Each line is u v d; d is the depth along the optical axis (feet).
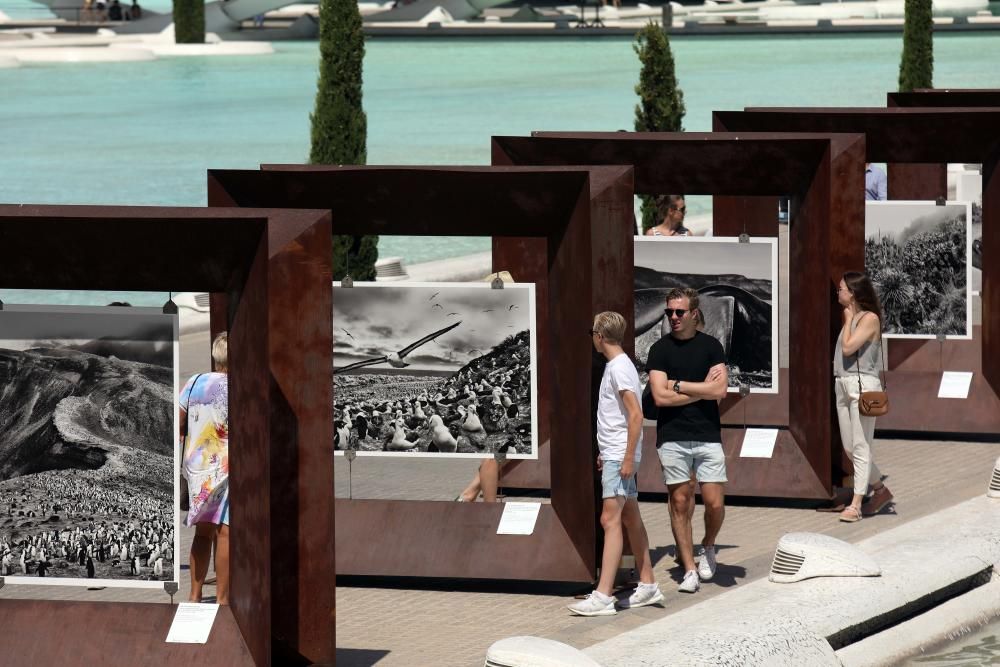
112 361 49.42
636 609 56.18
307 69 397.39
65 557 49.85
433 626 55.06
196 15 462.60
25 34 490.90
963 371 83.61
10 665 48.83
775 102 273.75
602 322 54.24
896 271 83.51
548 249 59.36
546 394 71.20
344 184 59.31
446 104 296.10
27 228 47.52
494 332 60.70
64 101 323.57
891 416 82.64
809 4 591.37
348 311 61.46
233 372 47.88
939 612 56.85
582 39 485.15
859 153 68.80
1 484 49.90
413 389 61.41
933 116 77.66
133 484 49.49
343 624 55.42
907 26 175.52
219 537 54.19
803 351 70.49
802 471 70.33
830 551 56.65
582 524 58.03
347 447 61.98
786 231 143.33
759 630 50.83
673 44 448.24
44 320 49.44
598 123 257.14
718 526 58.85
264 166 61.05
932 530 62.95
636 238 72.59
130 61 424.46
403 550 60.29
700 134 68.85
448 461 79.77
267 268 45.24
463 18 540.52
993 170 79.61
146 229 46.93
